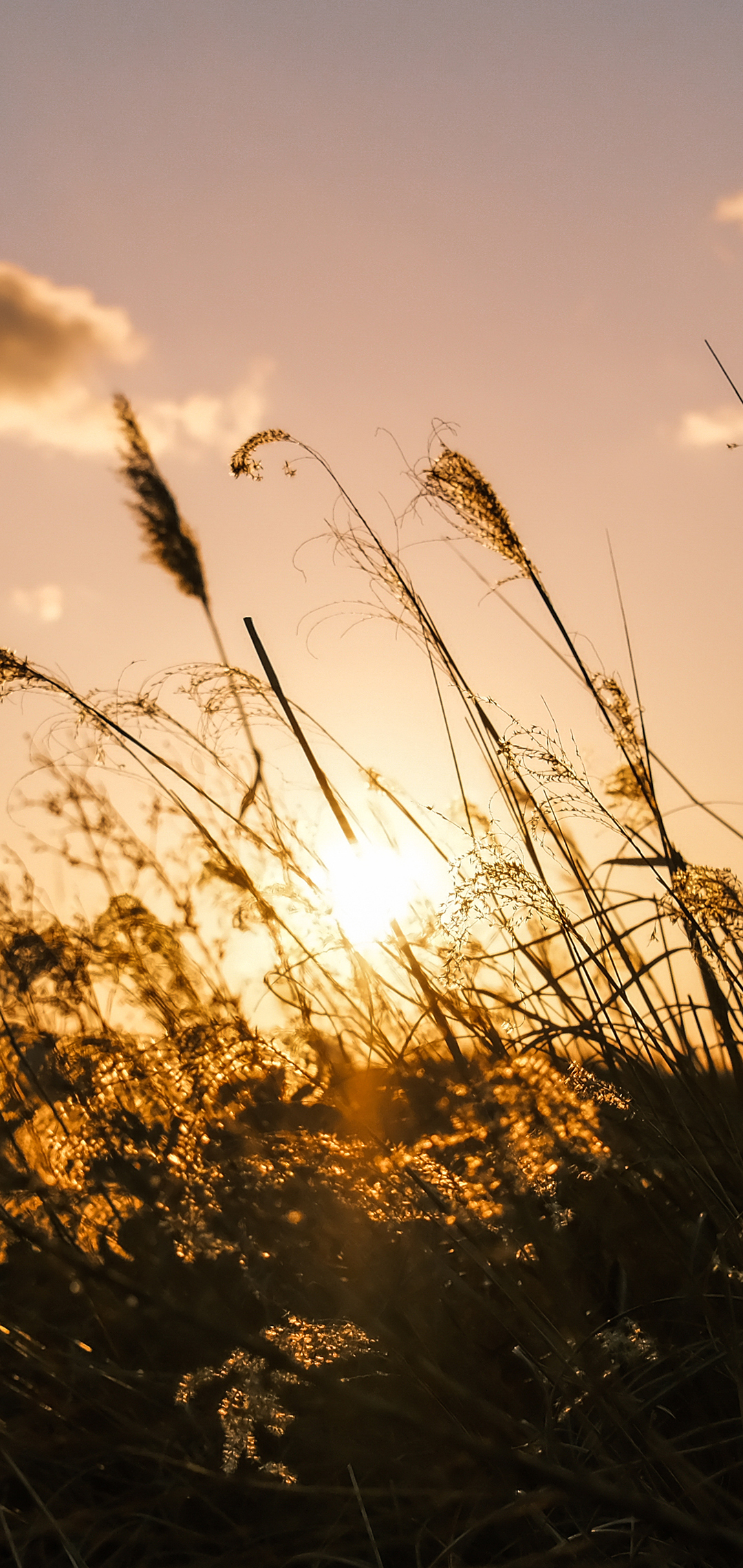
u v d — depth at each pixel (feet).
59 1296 5.60
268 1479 5.23
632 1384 5.26
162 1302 4.99
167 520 8.16
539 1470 4.33
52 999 5.99
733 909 5.83
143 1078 5.54
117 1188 5.46
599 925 6.13
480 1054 5.92
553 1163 5.32
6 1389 5.50
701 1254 5.47
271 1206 5.33
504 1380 5.45
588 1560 4.96
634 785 6.52
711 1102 5.77
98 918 6.20
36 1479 5.38
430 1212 5.31
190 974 6.25
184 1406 5.31
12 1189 5.30
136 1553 5.26
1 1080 5.64
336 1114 5.71
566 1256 5.53
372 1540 5.02
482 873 5.74
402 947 6.07
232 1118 5.48
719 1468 5.21
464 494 6.89
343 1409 5.21
